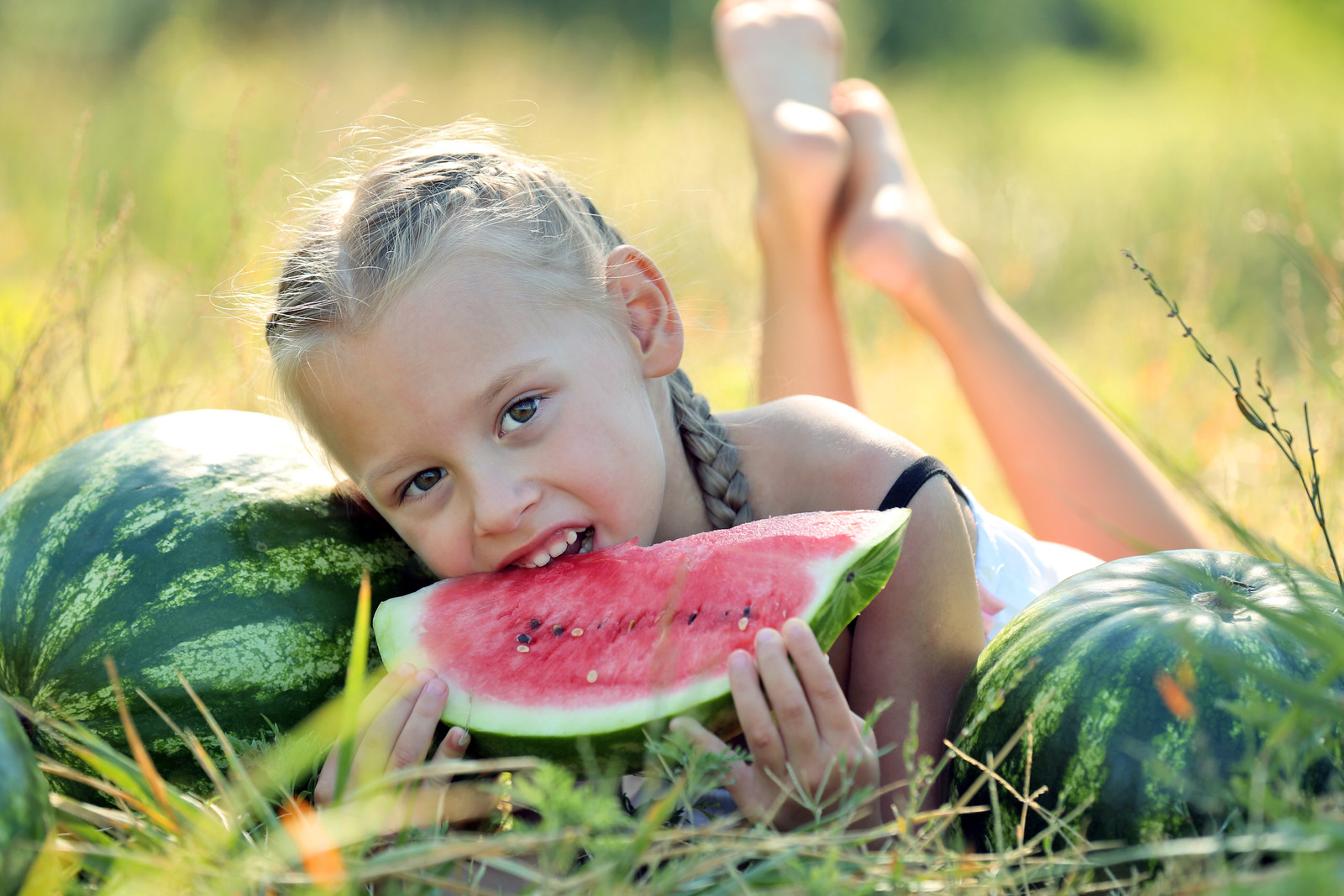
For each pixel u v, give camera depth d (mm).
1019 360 3576
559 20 15969
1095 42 20391
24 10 11984
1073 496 3385
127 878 1535
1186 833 1666
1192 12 16812
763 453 2602
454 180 2256
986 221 7742
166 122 8656
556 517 2090
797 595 1912
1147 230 7207
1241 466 3828
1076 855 1659
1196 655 1748
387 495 2141
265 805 1632
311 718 2104
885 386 4980
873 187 3896
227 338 3564
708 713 1836
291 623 2152
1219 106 9945
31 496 2289
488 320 2076
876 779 1941
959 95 15133
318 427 2172
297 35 12430
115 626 2094
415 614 2092
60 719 2066
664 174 7375
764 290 3938
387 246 2102
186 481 2256
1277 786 1612
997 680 1943
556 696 1900
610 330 2268
